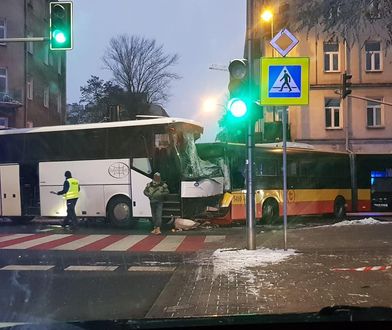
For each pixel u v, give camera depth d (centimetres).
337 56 3506
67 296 751
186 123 1750
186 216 1708
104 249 1240
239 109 1095
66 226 1825
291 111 3556
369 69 3497
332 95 3491
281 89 1077
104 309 674
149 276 901
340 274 869
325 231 1510
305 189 2111
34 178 1916
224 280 832
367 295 716
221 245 1291
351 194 2314
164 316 625
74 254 1159
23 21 3647
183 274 898
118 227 1789
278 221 1981
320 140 3484
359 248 1164
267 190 1942
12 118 3488
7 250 1220
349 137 3481
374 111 3503
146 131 1772
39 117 4038
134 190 1766
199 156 1808
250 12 1116
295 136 3503
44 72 4200
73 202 1714
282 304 670
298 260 1009
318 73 3494
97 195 1811
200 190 1719
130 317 631
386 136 3472
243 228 1764
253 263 980
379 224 1717
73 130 1864
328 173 2223
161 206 1609
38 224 1988
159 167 1742
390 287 766
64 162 1866
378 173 2345
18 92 3569
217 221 1791
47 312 660
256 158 1919
